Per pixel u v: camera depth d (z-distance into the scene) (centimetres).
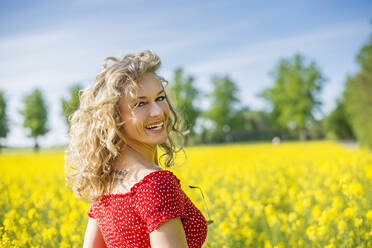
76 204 460
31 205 500
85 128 131
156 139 128
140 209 113
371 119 1684
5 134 4112
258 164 1027
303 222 380
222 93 4678
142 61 128
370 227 324
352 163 764
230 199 504
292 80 4222
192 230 123
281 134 5250
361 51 1650
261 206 450
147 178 114
